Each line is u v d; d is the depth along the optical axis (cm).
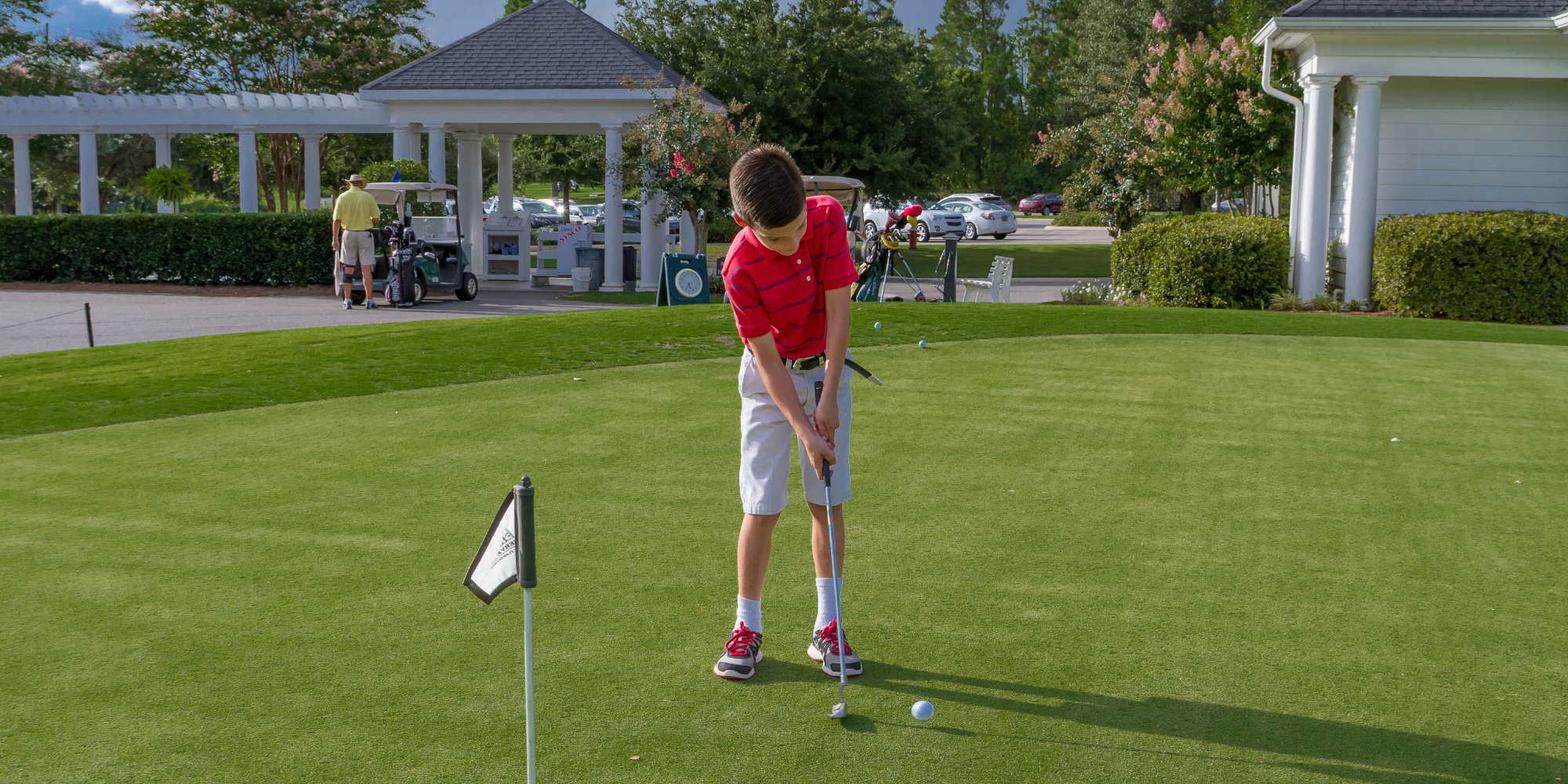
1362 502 493
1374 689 308
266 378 800
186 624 353
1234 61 1684
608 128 1938
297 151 3275
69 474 546
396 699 300
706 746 275
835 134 2569
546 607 368
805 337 329
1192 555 421
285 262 1870
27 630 348
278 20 2980
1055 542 436
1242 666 324
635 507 481
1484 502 493
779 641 344
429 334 991
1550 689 309
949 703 300
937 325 1018
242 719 288
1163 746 276
